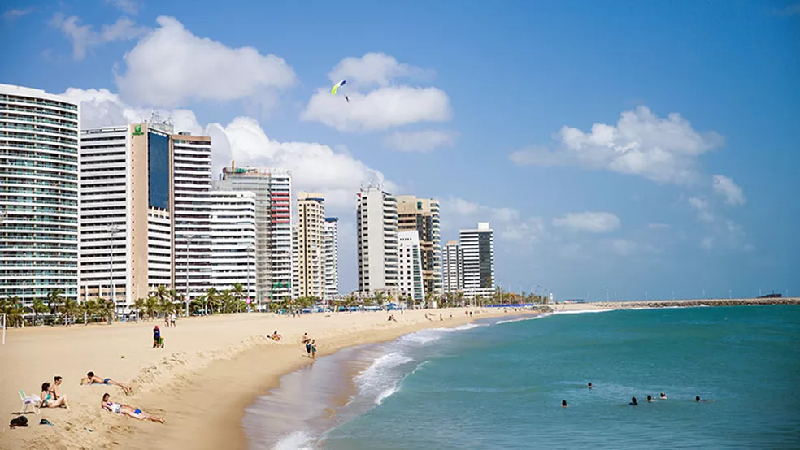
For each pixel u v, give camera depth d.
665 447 36.62
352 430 37.94
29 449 23.92
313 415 41.44
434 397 51.47
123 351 57.94
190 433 32.22
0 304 175.75
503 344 114.56
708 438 38.62
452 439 37.22
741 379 63.56
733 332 144.88
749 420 43.38
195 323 151.25
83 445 26.06
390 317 184.75
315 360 73.19
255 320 169.62
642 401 50.84
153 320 199.62
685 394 54.53
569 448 35.97
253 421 37.25
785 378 63.69
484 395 53.03
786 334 134.00
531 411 46.38
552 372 70.00
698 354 91.19
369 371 66.69
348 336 118.25
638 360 83.62
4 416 27.95
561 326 195.50
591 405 49.03
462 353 94.19
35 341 78.06
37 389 34.12
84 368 43.38
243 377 53.03
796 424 42.03
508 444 36.56
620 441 37.59
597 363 79.81
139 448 27.77
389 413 43.84
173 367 48.28
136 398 36.94
